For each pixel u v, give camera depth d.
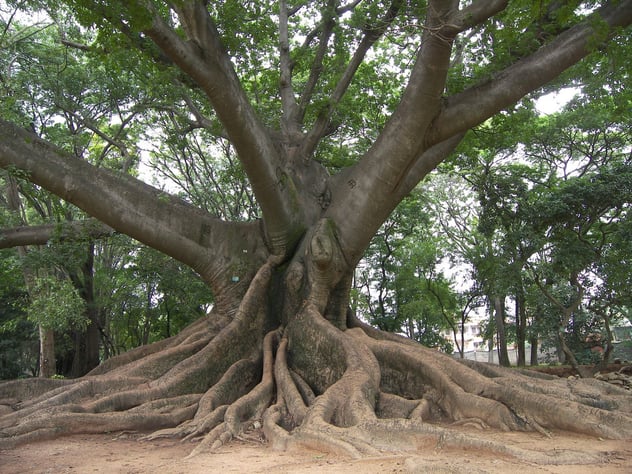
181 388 10.85
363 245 12.99
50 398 9.80
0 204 22.17
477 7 9.26
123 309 30.91
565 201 19.09
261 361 12.44
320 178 14.32
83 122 21.47
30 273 20.36
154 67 13.63
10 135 12.13
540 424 8.23
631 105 18.06
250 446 7.83
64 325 19.03
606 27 9.48
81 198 12.61
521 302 28.64
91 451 7.51
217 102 10.23
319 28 16.02
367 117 19.84
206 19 9.84
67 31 21.31
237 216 26.80
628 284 19.70
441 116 11.58
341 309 13.24
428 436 6.65
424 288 34.66
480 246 31.06
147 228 13.28
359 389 8.82
